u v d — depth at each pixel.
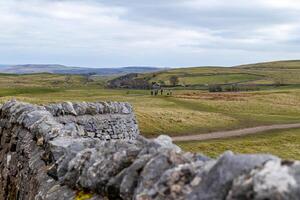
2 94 92.62
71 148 5.98
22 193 7.79
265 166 2.78
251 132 47.25
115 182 4.45
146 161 4.18
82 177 5.11
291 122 57.75
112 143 5.23
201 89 162.50
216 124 51.50
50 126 7.64
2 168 10.14
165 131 45.31
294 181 2.53
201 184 3.28
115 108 18.73
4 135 10.70
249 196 2.72
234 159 3.11
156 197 3.62
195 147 36.28
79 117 16.20
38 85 197.12
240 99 88.62
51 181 6.12
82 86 192.88
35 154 7.49
